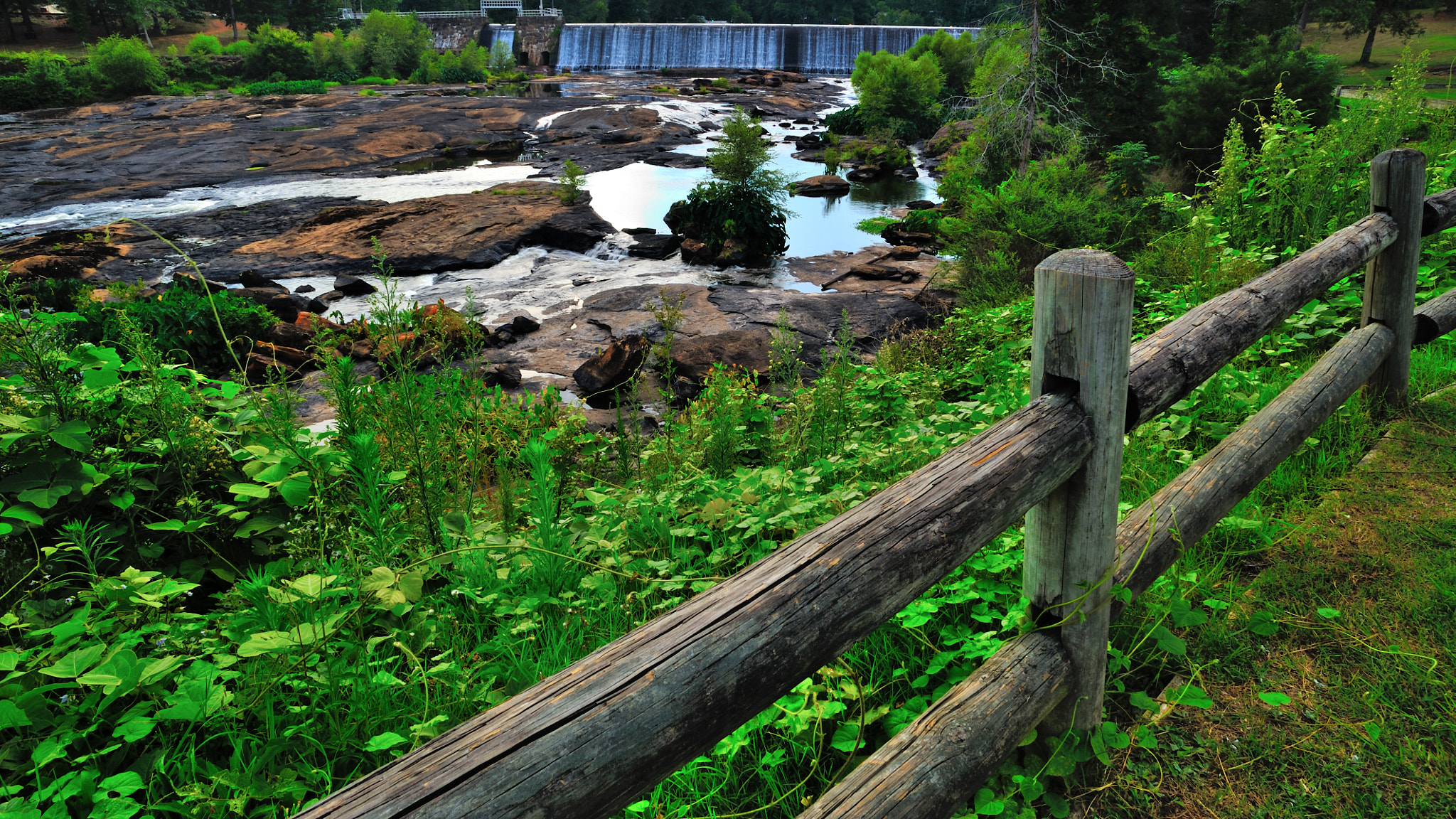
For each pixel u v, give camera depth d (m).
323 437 3.48
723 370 6.36
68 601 2.44
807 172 30.56
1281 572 2.67
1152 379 1.96
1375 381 3.75
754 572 1.26
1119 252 11.36
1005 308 7.11
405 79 71.00
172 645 2.29
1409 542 2.78
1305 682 2.22
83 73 55.34
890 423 4.91
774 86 59.94
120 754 1.99
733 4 118.94
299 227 21.64
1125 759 2.01
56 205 24.83
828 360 7.55
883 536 1.37
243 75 66.69
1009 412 3.91
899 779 1.55
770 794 1.94
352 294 16.09
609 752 0.97
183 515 3.05
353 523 3.03
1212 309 2.36
